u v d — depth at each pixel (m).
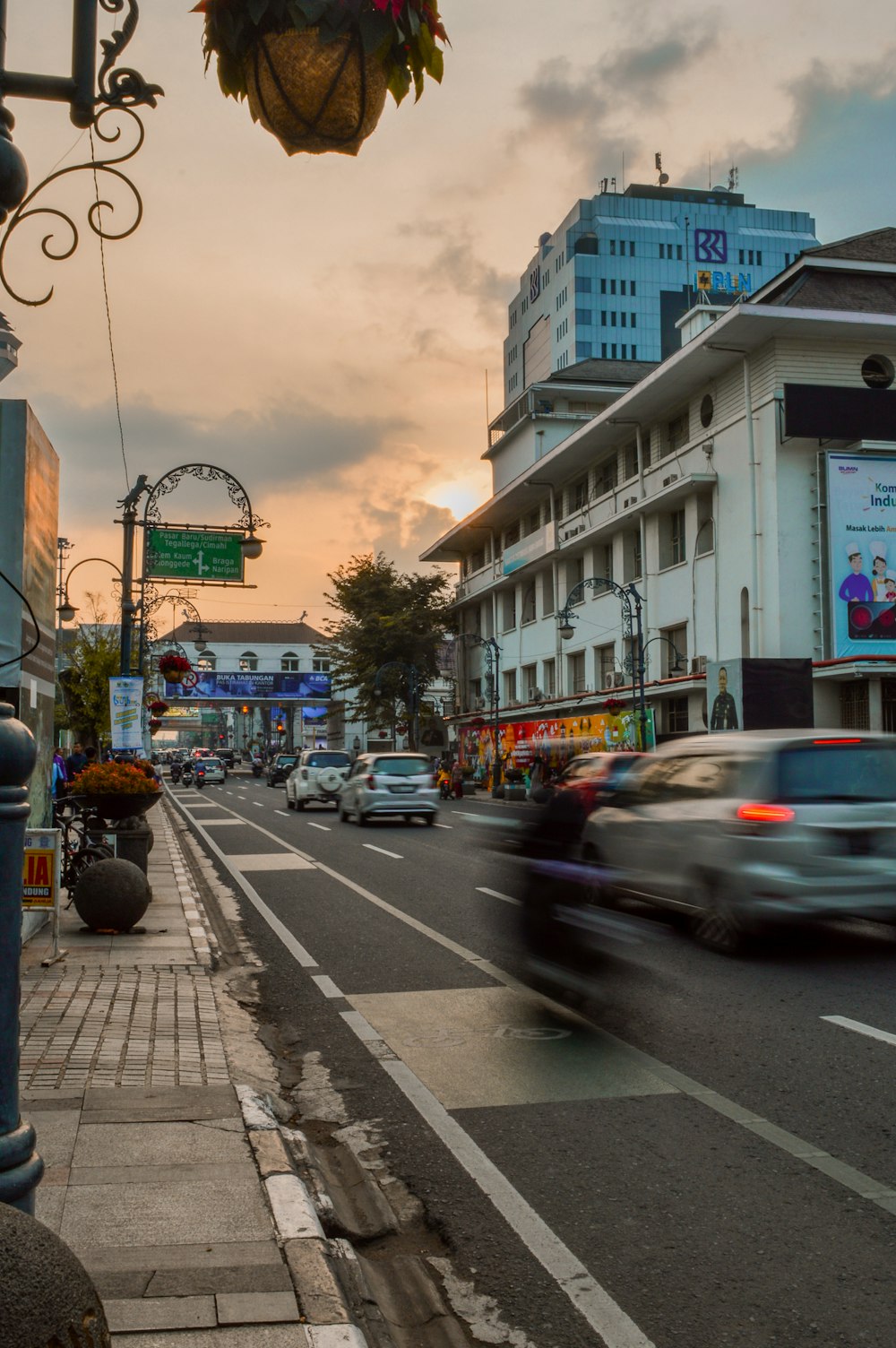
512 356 126.75
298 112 2.97
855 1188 4.29
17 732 2.47
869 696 27.67
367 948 10.08
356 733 78.94
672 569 34.19
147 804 12.62
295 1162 4.62
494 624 53.66
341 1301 3.20
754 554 29.48
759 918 8.72
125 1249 3.55
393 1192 4.45
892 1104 5.29
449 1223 4.11
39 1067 5.73
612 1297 3.50
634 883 10.16
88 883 10.07
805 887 8.63
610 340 107.00
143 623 31.14
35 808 10.57
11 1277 1.76
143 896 10.19
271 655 89.62
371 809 26.62
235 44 2.95
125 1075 5.62
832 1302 3.41
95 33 3.21
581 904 7.45
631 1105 5.38
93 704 39.56
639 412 35.91
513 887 7.86
